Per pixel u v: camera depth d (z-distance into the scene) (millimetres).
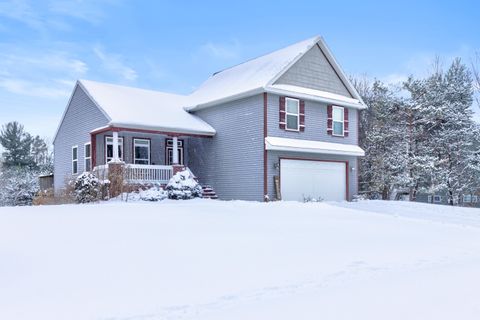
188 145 22984
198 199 18344
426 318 4227
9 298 4754
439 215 15484
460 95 29969
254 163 19016
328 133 21625
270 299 4918
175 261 6613
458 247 9008
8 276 5598
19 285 5230
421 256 7793
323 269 6441
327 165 21406
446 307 4602
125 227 9523
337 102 21703
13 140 43562
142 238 8312
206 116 21828
